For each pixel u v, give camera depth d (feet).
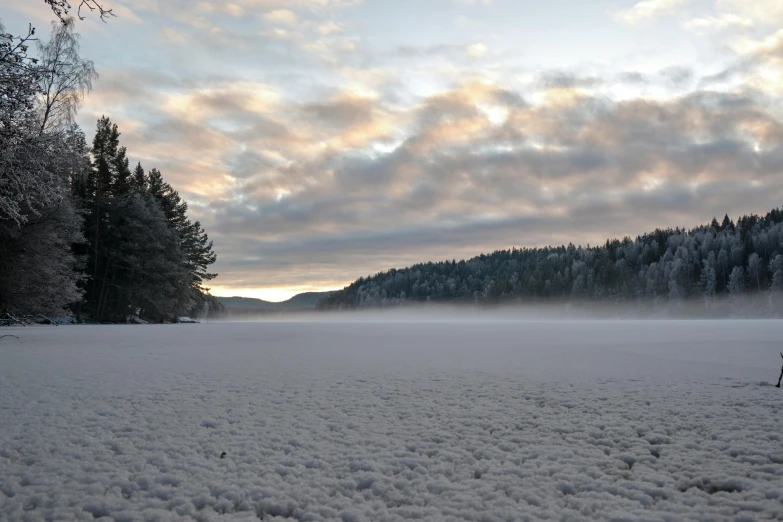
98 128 167.12
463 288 625.82
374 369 36.45
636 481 13.69
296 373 34.12
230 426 19.31
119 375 32.78
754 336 74.28
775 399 24.16
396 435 18.22
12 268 106.01
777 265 340.80
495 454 15.97
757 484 13.33
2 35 40.98
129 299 165.07
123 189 170.71
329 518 11.44
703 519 11.32
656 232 466.29
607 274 401.08
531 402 23.93
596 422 19.88
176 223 213.66
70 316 153.89
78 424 19.36
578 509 11.93
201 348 55.67
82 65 93.76
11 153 45.73
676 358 43.39
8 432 18.07
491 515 11.48
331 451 16.22
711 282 361.30
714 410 21.81
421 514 11.60
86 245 157.79
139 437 17.67
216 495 12.77
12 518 11.10
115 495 12.49
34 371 34.55
